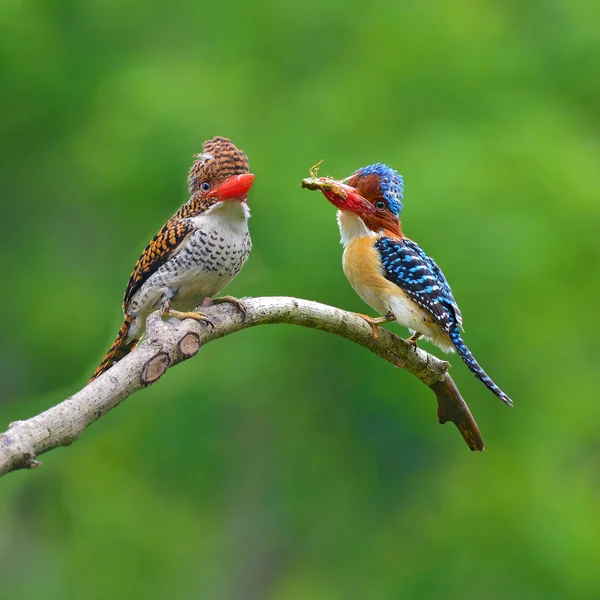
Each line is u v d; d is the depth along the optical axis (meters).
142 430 17.38
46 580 17.84
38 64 16.91
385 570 17.73
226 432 17.53
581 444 17.44
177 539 18.17
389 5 16.50
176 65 16.11
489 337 13.74
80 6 17.75
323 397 17.03
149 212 15.97
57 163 17.61
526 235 13.52
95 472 18.38
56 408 4.23
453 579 16.62
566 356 15.31
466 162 14.16
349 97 15.51
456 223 13.34
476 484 17.08
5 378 17.88
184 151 14.79
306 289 14.06
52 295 17.39
